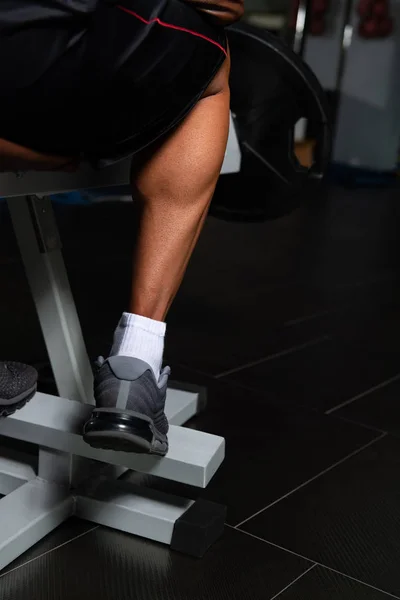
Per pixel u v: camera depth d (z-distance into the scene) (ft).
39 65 2.33
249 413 4.93
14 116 2.42
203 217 3.00
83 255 9.12
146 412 2.85
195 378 5.49
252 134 4.75
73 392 3.81
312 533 3.52
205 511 3.37
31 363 4.97
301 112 4.72
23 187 3.07
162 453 3.13
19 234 3.61
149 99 2.56
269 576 3.15
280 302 7.84
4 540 3.05
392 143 19.25
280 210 5.24
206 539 3.25
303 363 6.00
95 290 7.62
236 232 11.62
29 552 3.20
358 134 19.77
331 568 3.24
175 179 2.87
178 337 6.42
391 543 3.48
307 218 13.28
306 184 5.11
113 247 9.67
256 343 6.43
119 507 3.38
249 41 4.38
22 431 3.45
